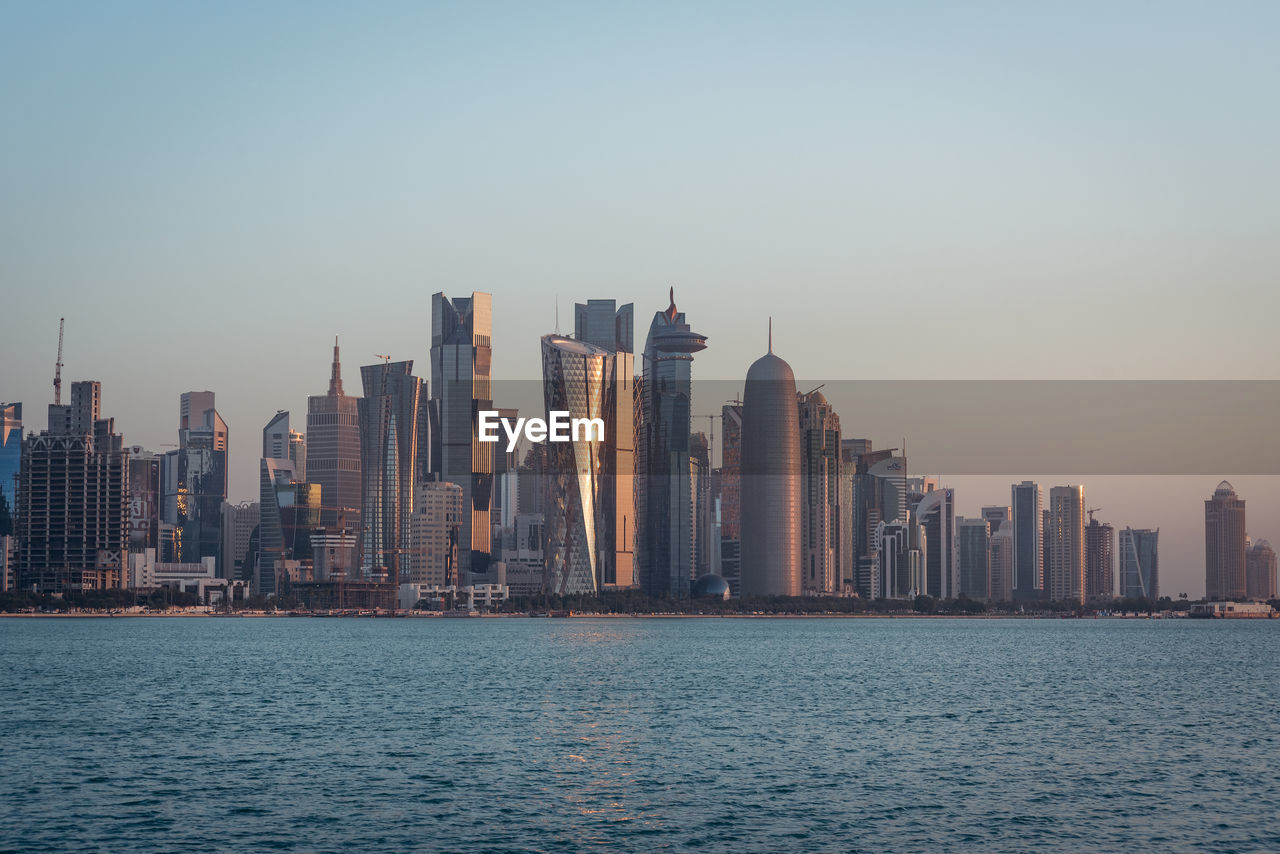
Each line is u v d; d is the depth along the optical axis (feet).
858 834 385.29
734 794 448.65
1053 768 508.53
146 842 375.25
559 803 431.84
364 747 569.23
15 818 407.23
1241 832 386.32
